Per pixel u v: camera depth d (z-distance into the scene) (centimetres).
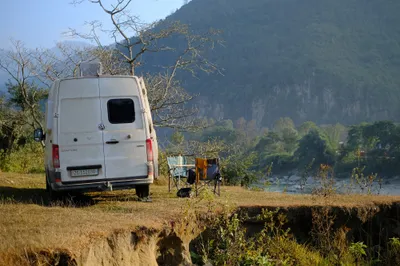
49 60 2178
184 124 2081
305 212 1045
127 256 750
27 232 695
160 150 1955
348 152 5750
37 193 1227
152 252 802
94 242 697
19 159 2066
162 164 1802
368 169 5241
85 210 931
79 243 663
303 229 1054
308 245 1021
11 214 841
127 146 1056
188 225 891
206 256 891
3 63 2206
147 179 1064
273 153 6744
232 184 1978
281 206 1029
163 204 1030
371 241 1088
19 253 598
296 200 1129
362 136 6019
